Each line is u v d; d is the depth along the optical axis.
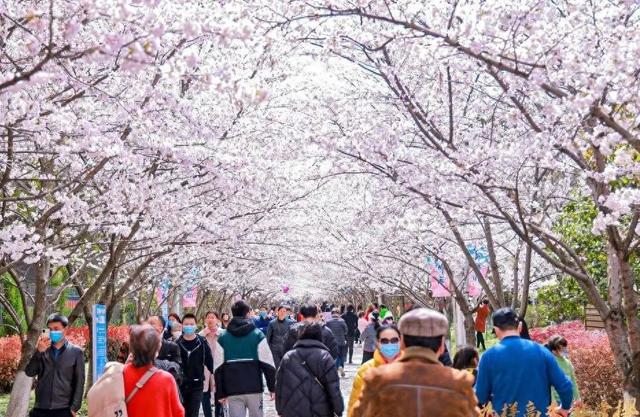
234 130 13.47
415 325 4.41
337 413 8.28
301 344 8.37
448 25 7.53
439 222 14.16
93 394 5.82
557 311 17.52
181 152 10.93
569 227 13.14
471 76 10.69
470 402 4.25
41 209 12.32
